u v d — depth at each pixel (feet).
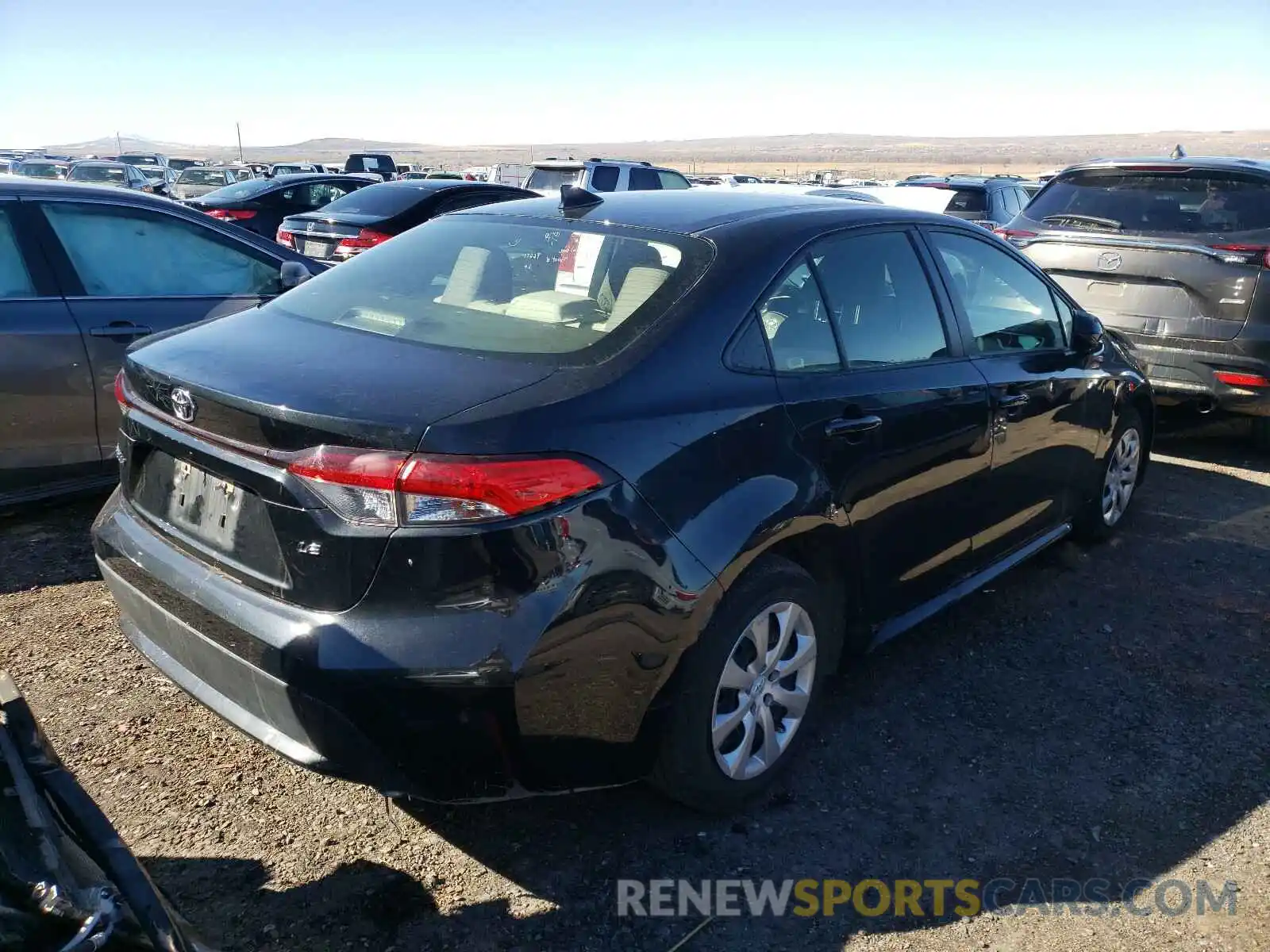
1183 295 20.13
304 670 7.29
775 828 9.28
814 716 10.94
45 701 10.81
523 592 7.29
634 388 8.13
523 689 7.32
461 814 9.34
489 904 8.20
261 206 47.93
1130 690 11.94
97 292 15.65
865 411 9.97
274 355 8.52
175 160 129.29
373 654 7.14
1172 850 9.14
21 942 5.23
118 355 15.57
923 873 8.77
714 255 9.41
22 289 14.90
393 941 7.78
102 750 10.02
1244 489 19.52
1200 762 10.52
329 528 7.25
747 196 11.41
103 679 11.33
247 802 9.36
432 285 9.89
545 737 7.63
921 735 10.86
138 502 9.32
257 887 8.27
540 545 7.28
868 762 10.33
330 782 9.71
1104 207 21.58
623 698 7.97
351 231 32.99
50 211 15.38
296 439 7.45
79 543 15.12
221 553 8.17
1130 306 20.80
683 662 8.27
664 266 9.33
